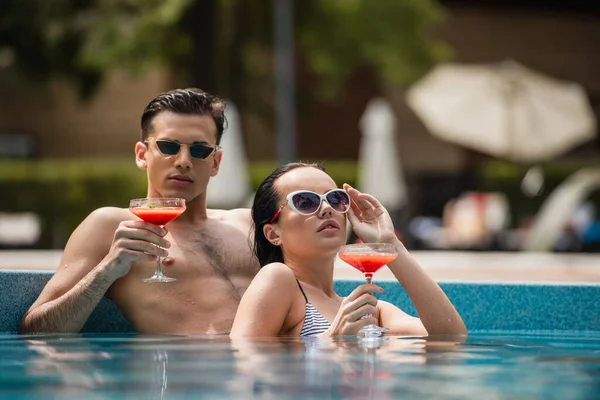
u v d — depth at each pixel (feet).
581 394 8.29
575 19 74.74
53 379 8.90
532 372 9.55
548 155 60.44
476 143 59.06
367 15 60.03
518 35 74.54
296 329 13.25
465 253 50.29
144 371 9.39
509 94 59.98
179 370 9.45
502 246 54.34
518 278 27.02
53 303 13.82
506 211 57.57
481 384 8.77
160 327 14.69
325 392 8.26
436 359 10.43
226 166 48.52
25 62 57.88
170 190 14.74
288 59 57.36
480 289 17.13
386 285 17.39
